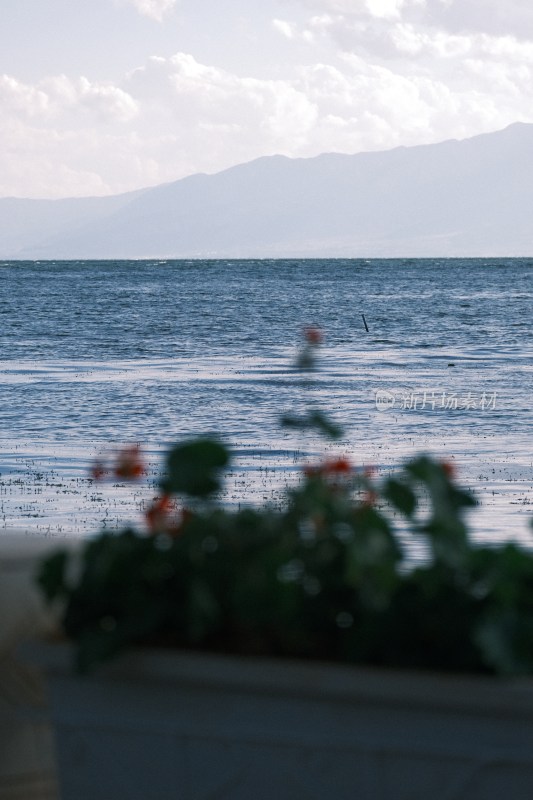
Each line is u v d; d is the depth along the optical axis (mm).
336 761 5152
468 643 5148
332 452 55312
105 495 39781
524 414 72750
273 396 82000
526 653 5000
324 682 5102
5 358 114125
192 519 5609
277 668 5176
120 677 5531
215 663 5285
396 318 178625
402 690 4969
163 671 5391
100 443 60156
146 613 5434
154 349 125750
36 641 5730
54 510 37125
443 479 5527
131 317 180625
